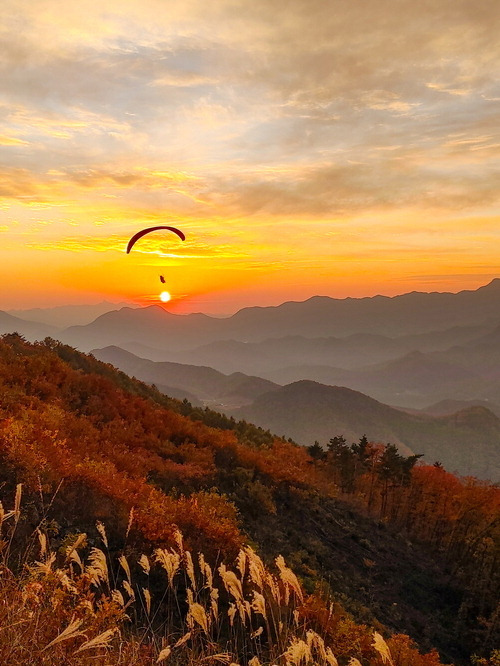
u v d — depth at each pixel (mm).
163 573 8172
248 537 15023
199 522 10883
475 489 37219
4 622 3047
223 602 7840
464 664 20047
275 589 3998
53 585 4152
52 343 27953
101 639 3004
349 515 27656
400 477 39844
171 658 4488
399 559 26344
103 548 8180
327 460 41594
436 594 25172
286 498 22141
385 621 18359
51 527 7809
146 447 19000
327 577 17500
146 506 10812
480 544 31297
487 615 23656
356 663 3176
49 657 2998
